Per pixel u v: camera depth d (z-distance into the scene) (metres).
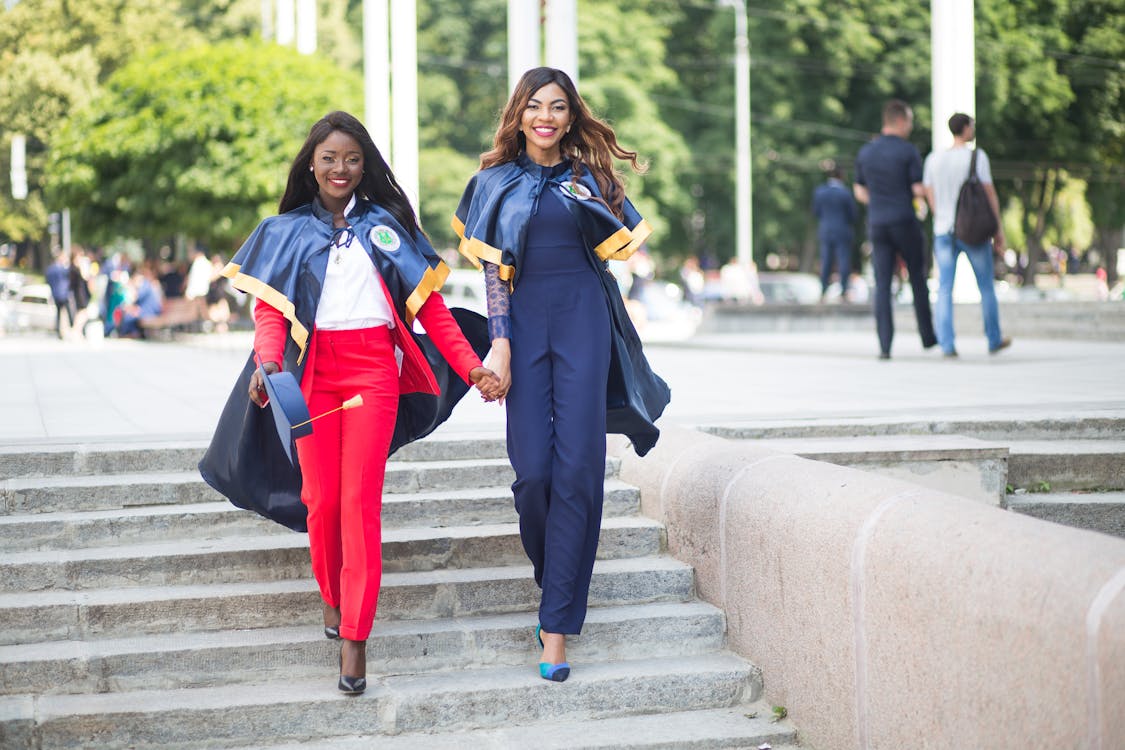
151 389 10.52
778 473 5.20
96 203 28.84
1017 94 41.38
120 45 58.25
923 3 45.25
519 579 5.50
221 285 25.56
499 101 53.72
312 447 4.90
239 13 57.28
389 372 4.96
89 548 5.54
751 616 5.21
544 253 5.05
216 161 27.16
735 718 5.03
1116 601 3.30
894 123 12.09
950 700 3.88
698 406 8.03
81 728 4.61
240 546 5.55
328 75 28.58
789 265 57.31
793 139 46.47
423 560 5.64
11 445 6.18
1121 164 43.41
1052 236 50.41
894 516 4.31
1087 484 6.50
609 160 5.23
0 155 57.53
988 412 7.23
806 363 12.70
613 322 5.18
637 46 48.12
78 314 27.81
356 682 4.84
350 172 4.91
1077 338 16.28
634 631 5.36
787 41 45.78
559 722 5.03
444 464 6.29
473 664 5.25
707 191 50.59
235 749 4.74
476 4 54.09
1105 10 42.44
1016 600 3.60
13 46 59.75
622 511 6.18
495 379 4.90
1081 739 3.36
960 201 11.95
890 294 12.36
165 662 4.94
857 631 4.38
